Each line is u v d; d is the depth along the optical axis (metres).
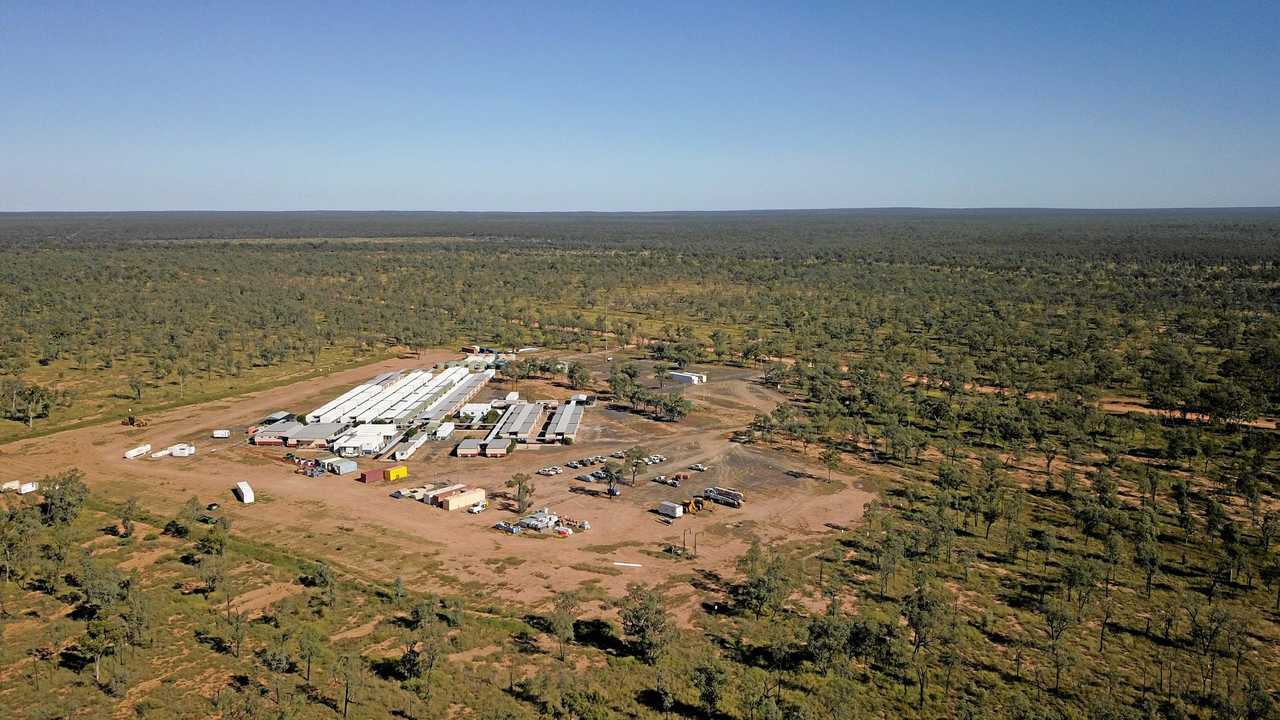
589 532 117.75
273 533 116.06
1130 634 88.50
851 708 73.94
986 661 82.62
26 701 71.50
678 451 158.88
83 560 97.12
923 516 119.69
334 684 76.06
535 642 85.88
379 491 135.25
